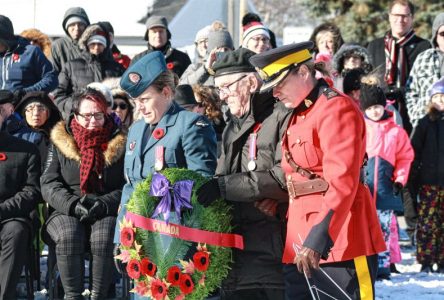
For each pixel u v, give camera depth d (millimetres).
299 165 4891
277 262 5285
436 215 9688
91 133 7742
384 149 9055
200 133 5750
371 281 4859
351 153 4648
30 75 10203
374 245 4938
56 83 10266
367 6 26906
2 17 10148
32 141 8734
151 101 5766
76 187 7719
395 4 11102
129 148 5949
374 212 5004
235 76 5328
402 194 10609
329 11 28031
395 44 11125
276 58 4816
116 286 8586
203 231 5340
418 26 25922
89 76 10391
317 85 4875
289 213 4973
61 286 8102
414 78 10742
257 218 5293
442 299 8062
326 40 10523
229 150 5391
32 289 7785
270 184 5051
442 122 9734
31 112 8664
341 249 4820
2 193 7770
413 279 9078
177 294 5391
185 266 5352
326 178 4680
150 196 5461
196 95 8477
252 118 5285
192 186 5355
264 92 5234
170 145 5738
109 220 7512
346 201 4609
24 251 7520
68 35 11492
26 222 7605
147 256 5449
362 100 9070
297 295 5016
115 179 7746
